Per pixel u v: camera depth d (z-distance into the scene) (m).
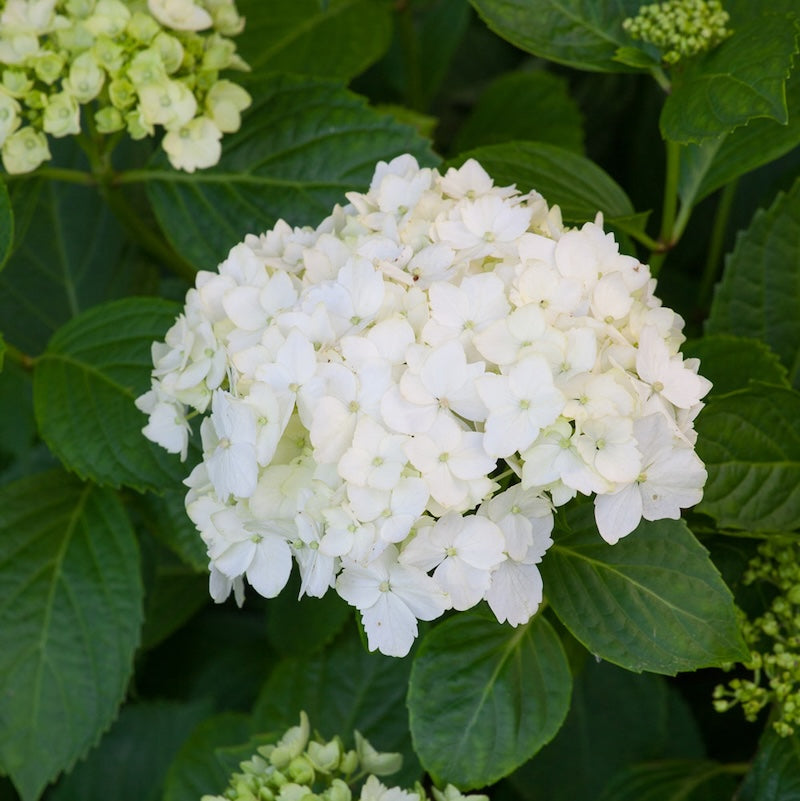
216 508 0.80
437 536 0.76
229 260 0.82
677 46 0.85
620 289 0.78
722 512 0.82
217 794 0.93
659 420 0.75
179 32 0.88
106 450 0.87
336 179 0.92
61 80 0.89
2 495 0.91
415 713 0.83
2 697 0.89
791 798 0.84
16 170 0.88
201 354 0.80
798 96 0.87
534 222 0.82
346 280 0.78
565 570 0.80
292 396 0.77
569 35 0.89
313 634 0.94
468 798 0.83
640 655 0.79
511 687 0.83
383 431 0.76
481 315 0.77
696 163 0.89
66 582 0.90
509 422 0.75
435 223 0.80
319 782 0.87
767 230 0.88
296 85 0.92
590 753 0.96
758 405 0.82
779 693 0.83
